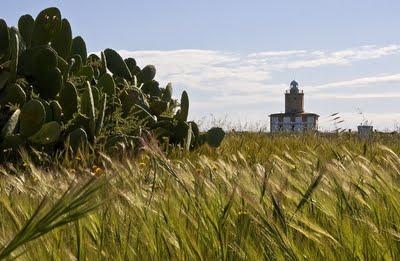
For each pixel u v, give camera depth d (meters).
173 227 2.98
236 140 12.09
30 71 10.05
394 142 12.03
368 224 3.04
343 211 3.30
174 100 12.30
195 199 3.29
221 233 2.82
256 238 2.92
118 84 11.55
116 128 10.17
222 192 3.66
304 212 3.35
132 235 2.97
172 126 10.91
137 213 3.17
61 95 9.90
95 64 11.50
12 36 9.62
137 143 9.66
